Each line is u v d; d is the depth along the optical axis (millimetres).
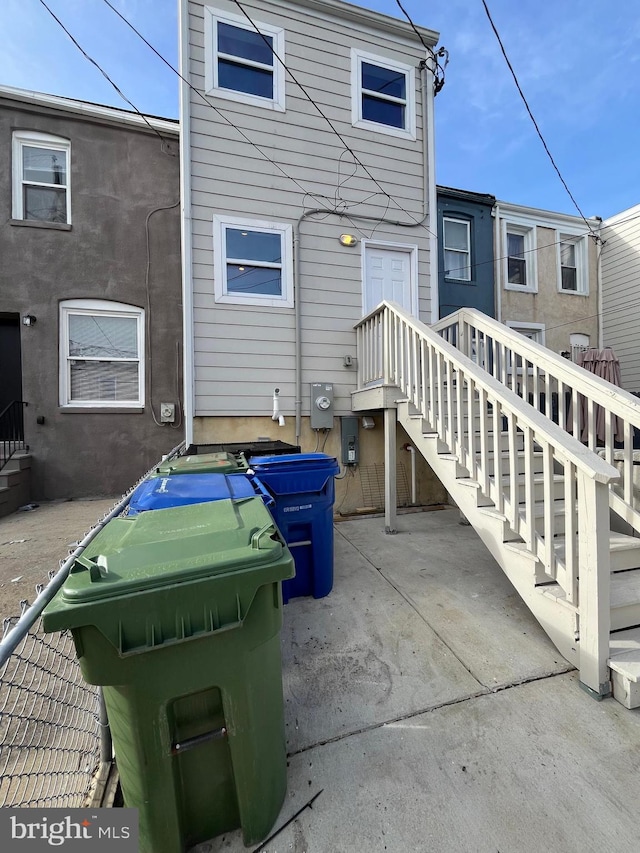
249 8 4805
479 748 1498
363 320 4852
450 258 7598
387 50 5422
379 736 1563
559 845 1158
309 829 1214
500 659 2045
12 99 5305
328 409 5020
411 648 2148
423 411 3477
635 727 1596
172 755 1055
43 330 5336
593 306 8898
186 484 2020
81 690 1810
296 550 2715
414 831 1205
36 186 5500
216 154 4703
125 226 5668
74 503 5191
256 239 4922
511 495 2311
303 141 5043
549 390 3174
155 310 5750
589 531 1794
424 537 4125
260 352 4895
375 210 5391
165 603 978
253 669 1124
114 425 5551
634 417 2480
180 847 1099
